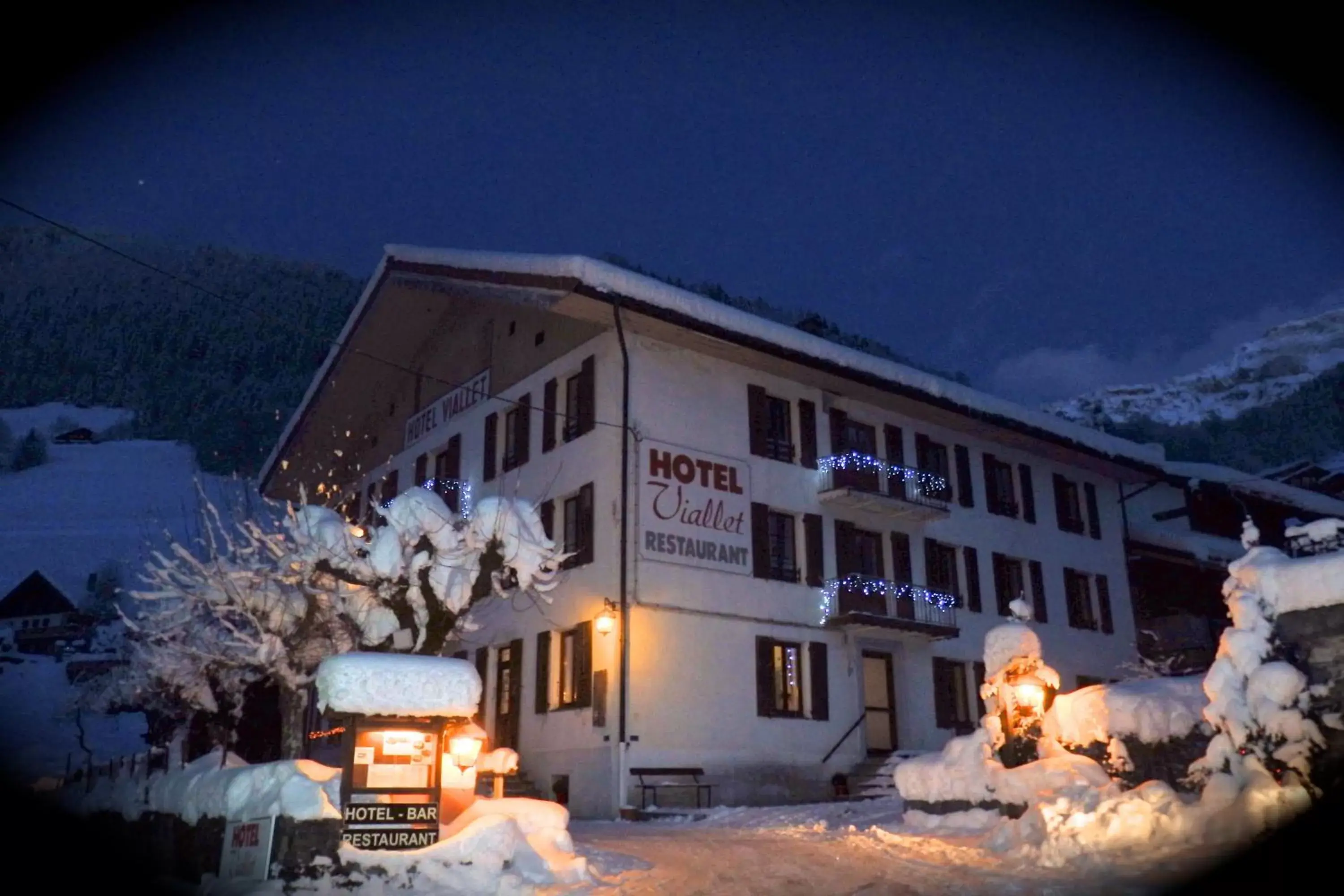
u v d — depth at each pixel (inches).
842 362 967.6
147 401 4832.7
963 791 515.8
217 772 415.8
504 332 1056.2
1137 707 466.3
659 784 795.4
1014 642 530.0
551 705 876.6
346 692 372.8
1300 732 356.2
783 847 508.1
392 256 1098.7
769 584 908.6
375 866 360.8
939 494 1069.8
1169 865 350.3
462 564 485.7
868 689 974.4
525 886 370.0
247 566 593.0
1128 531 1298.0
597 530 863.7
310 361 5211.6
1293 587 368.2
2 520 3292.3
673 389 895.7
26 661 1620.3
